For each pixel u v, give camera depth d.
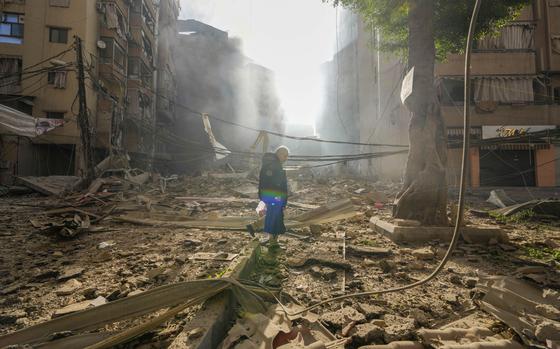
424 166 7.16
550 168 19.56
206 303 2.73
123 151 22.91
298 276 4.18
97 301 3.26
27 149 21.31
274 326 2.47
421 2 7.45
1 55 21.64
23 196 16.17
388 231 6.68
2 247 6.05
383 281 4.06
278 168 5.26
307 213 8.06
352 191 16.84
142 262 4.91
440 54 12.15
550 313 2.74
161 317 2.47
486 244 6.06
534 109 20.53
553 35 20.97
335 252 5.35
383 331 2.59
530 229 8.30
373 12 10.72
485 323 2.86
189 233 7.25
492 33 11.24
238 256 4.39
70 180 17.97
